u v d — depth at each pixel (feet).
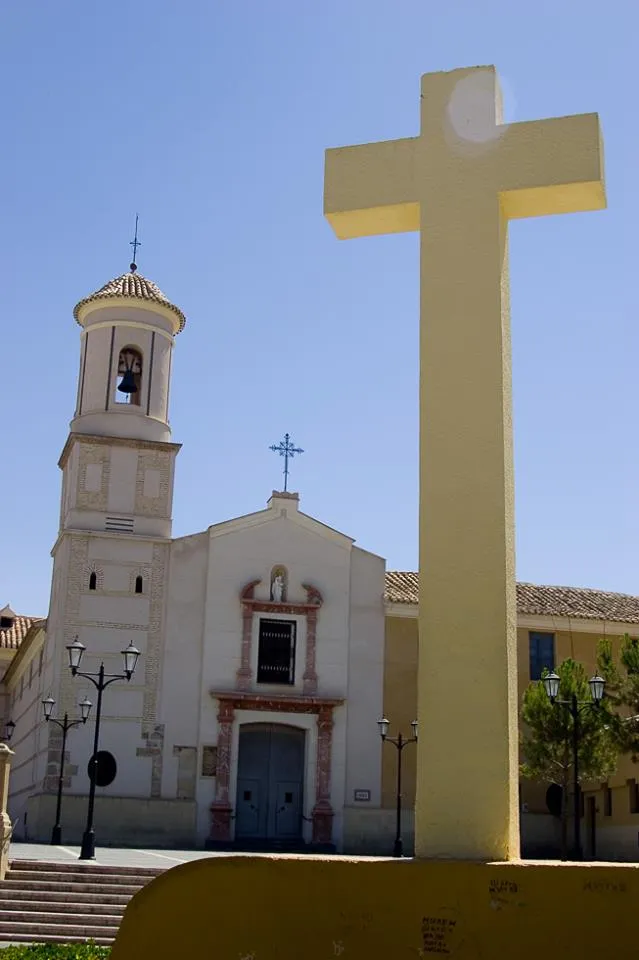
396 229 28.63
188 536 146.10
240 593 145.89
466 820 23.53
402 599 150.20
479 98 26.91
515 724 24.70
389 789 143.84
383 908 21.58
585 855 135.33
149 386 148.46
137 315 149.38
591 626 152.46
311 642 146.61
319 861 22.07
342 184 27.71
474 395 25.31
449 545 24.79
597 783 134.62
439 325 25.88
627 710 125.70
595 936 20.51
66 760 134.92
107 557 142.72
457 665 24.23
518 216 27.55
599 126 25.79
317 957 21.63
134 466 146.30
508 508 25.11
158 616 142.72
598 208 26.99
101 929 70.38
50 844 124.26
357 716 145.59
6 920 71.77
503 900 21.02
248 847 137.80
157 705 140.05
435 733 24.11
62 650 138.62
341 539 151.12
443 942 21.11
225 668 143.33
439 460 25.22
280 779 144.25
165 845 135.44
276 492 150.30
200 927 22.29
